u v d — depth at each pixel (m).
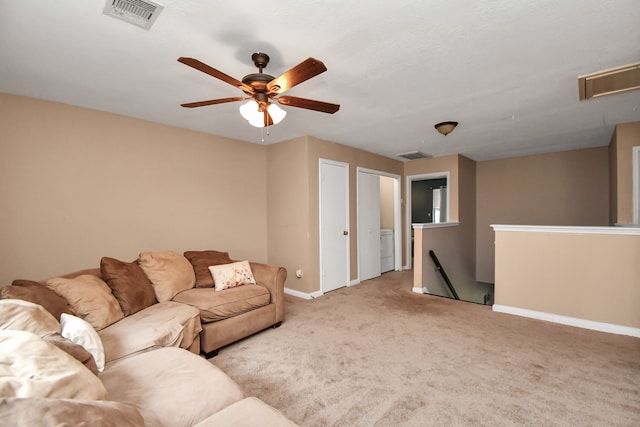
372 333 2.85
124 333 1.88
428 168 5.84
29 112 2.75
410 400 1.83
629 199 3.66
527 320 3.18
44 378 0.91
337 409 1.75
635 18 1.72
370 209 5.32
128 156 3.32
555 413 1.70
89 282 2.12
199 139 3.93
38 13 1.64
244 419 1.09
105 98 2.82
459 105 3.07
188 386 1.34
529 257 3.29
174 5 1.59
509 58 2.17
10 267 2.65
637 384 1.98
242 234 4.41
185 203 3.79
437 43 1.98
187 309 2.31
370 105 3.06
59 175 2.89
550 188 5.39
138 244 3.39
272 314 2.94
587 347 2.52
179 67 2.26
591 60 2.20
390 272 5.91
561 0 1.58
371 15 1.69
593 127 3.86
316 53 2.09
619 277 2.84
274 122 2.24
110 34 1.85
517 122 3.65
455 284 5.31
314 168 4.25
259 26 1.79
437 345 2.58
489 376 2.08
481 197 6.15
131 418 0.81
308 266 4.12
